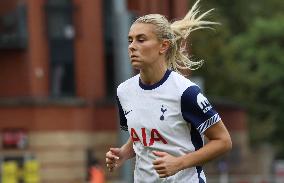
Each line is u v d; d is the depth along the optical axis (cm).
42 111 5844
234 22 12319
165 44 1113
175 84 1115
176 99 1109
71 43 6106
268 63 11319
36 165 5759
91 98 6109
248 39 11519
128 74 3575
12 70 5934
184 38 1152
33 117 5828
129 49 1111
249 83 9812
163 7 6988
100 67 6209
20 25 5928
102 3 6325
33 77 5906
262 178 7231
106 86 6356
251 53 11344
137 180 1158
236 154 8150
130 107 1144
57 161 5853
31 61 5916
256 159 8912
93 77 6144
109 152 1204
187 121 1116
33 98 5822
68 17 6103
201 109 1105
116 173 5878
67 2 6094
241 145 8312
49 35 6034
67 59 6094
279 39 11469
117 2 3600
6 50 5934
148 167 1139
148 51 1102
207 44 8512
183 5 7288
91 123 6050
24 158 5791
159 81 1121
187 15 1155
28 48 5919
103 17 6350
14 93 5938
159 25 1105
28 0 5934
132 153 1209
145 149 1138
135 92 1138
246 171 8462
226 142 1112
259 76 10525
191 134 1125
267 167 9006
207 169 7425
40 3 5984
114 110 6206
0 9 5966
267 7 13300
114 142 6184
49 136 5847
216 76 8900
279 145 11419
